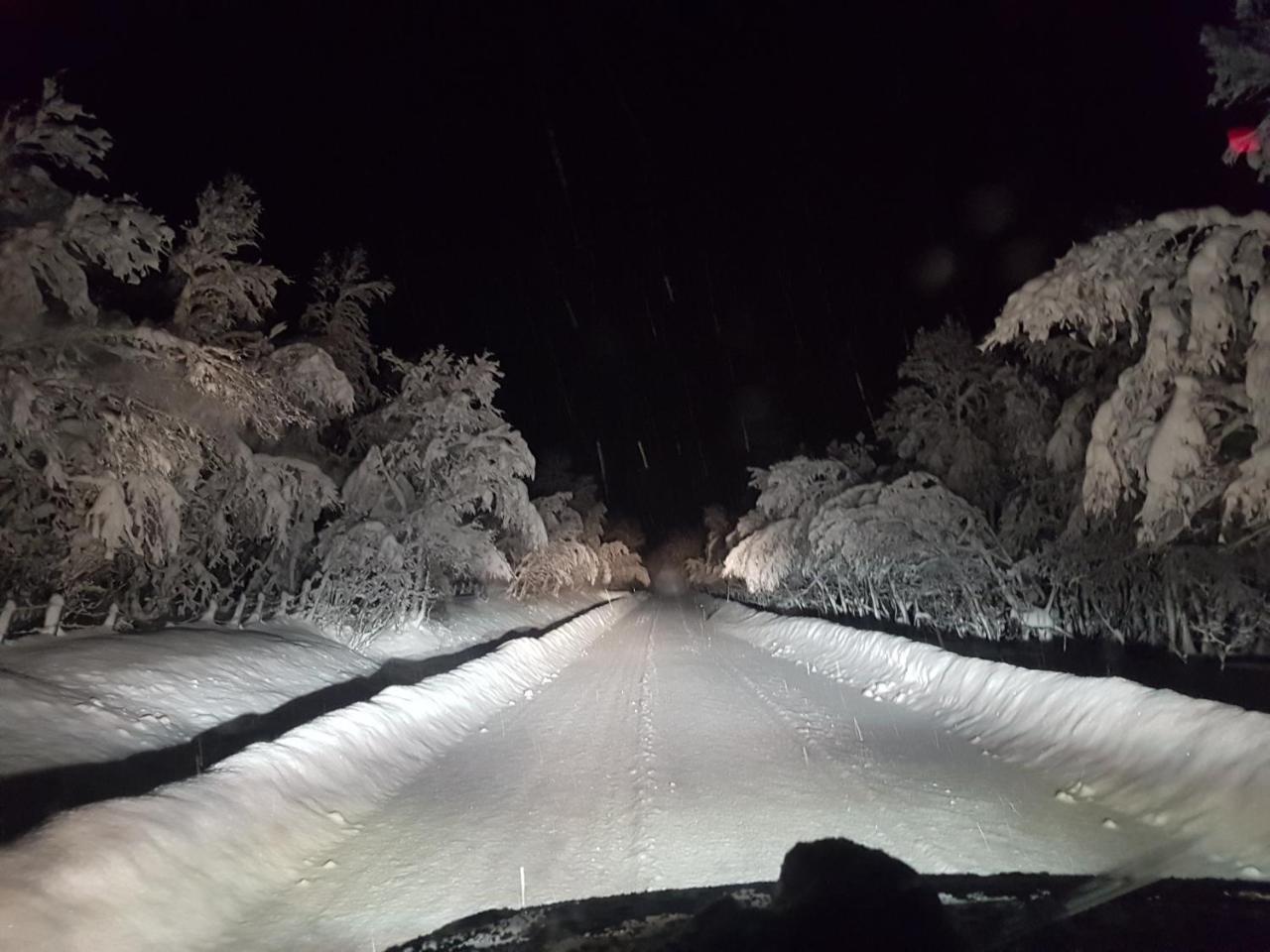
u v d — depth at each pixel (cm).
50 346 1380
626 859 817
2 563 1564
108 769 1067
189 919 677
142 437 1427
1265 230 1230
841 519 2559
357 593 2275
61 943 575
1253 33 1242
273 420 1805
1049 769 1131
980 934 364
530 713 1669
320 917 705
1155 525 1348
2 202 1387
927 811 941
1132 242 1287
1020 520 2389
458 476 2480
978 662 1606
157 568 1877
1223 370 1359
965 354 2844
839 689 1928
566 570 4391
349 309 2662
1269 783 835
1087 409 2036
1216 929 371
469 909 707
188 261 1936
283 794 938
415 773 1204
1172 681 1598
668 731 1450
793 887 358
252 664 1697
